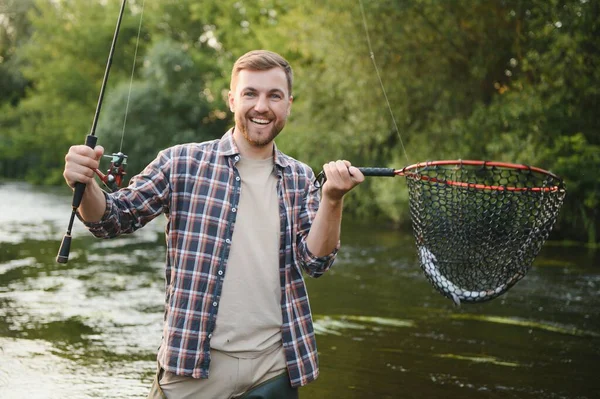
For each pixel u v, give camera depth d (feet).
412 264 32.83
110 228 7.75
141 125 84.84
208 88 88.84
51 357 16.42
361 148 55.36
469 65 45.42
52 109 108.47
